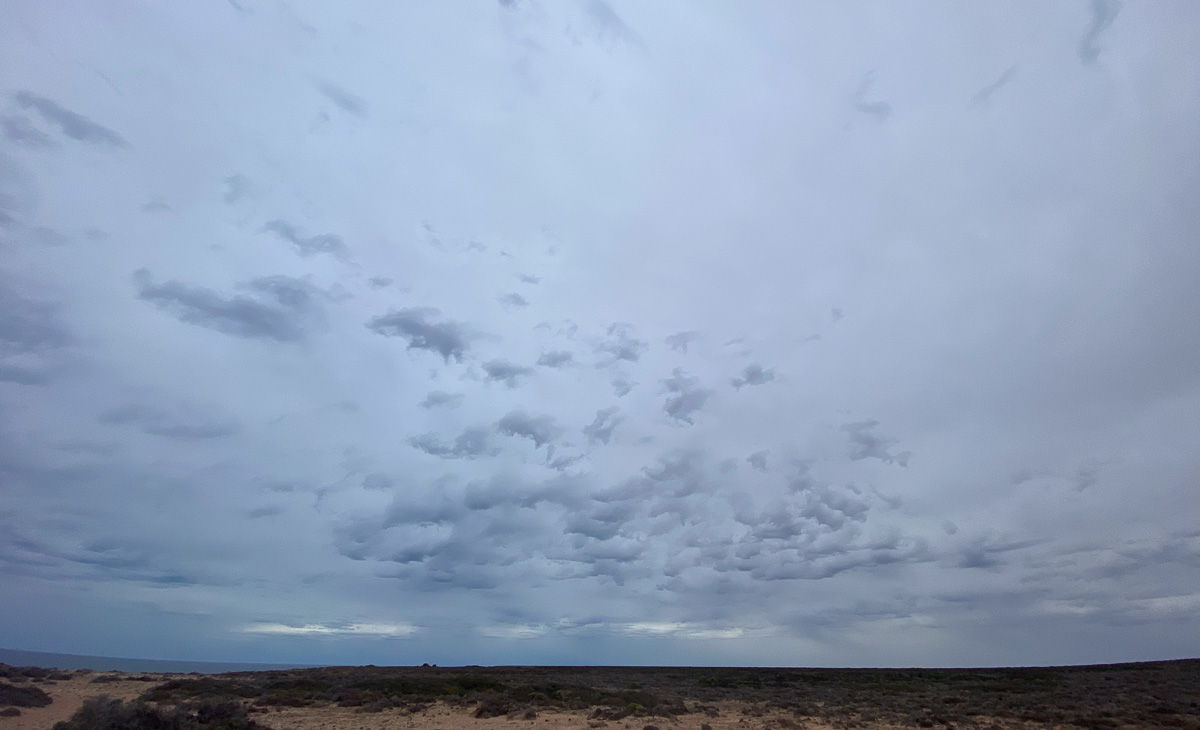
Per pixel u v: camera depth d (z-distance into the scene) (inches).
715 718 1476.4
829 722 1409.9
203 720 1063.6
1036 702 1728.6
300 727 1158.3
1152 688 2025.1
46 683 1681.8
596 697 1855.3
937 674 2992.1
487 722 1338.6
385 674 2484.0
